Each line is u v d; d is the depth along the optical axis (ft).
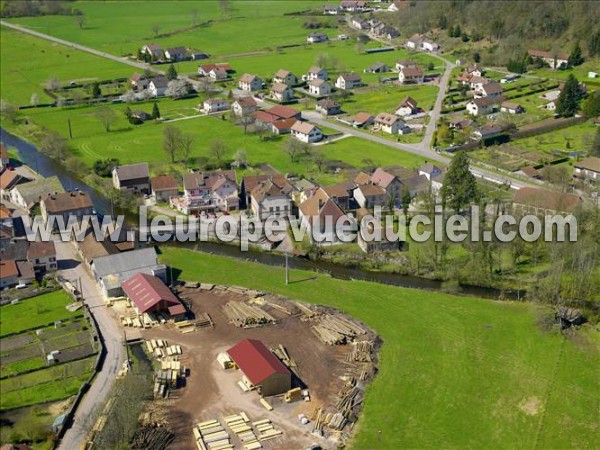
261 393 337.93
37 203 566.36
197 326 400.26
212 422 318.04
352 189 569.23
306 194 556.51
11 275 443.73
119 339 386.32
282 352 373.40
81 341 384.88
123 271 444.55
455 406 331.77
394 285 450.71
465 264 462.60
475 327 398.21
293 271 468.34
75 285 445.78
